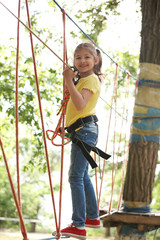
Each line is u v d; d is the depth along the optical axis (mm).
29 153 18250
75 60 2697
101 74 2852
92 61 2678
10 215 16844
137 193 3367
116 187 16406
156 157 3463
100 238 14828
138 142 3424
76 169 2613
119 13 6586
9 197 17109
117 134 13711
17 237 12422
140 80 3475
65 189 18078
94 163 2504
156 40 3502
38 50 5488
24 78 5590
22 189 18172
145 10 3604
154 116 3420
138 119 3445
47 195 18641
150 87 3441
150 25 3537
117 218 3344
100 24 6613
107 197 15961
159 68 3473
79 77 2613
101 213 3408
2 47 5457
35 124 5500
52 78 5734
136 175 3393
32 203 17984
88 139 2596
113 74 6504
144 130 3412
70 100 2643
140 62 3537
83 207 2582
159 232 15070
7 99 5449
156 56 3482
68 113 2637
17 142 1889
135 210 3361
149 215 3223
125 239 3346
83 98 2506
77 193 2580
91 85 2559
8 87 5461
